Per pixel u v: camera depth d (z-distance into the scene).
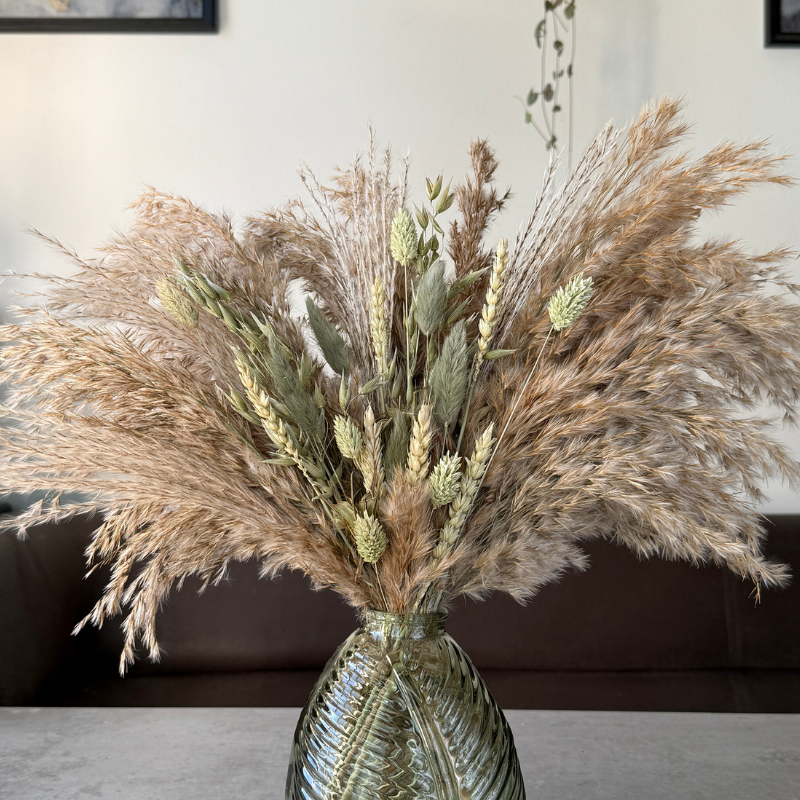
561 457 0.60
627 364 0.58
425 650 0.62
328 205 0.72
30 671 1.54
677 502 0.57
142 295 0.65
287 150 2.17
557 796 0.78
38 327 0.58
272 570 0.66
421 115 2.16
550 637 1.90
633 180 0.63
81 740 0.92
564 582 1.92
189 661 1.85
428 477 0.58
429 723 0.59
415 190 2.16
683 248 0.60
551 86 2.10
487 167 0.72
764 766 0.85
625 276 0.61
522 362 0.64
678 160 0.60
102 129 2.15
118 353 0.58
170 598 1.88
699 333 0.57
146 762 0.86
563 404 0.60
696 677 1.85
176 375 0.61
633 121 0.64
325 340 0.62
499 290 0.57
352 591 0.63
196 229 0.67
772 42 2.12
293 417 0.58
